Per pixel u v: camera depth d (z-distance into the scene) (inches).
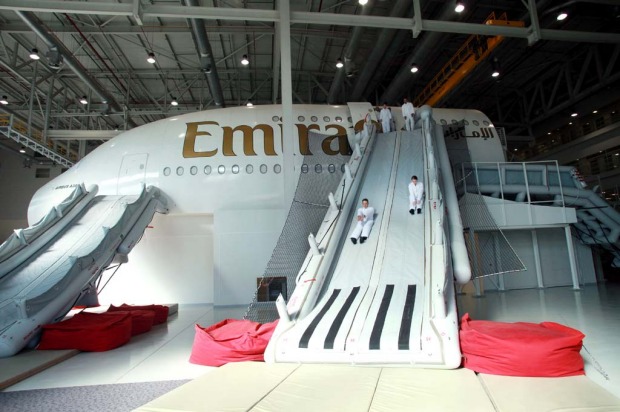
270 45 753.6
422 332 205.2
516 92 1050.7
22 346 267.0
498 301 446.0
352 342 207.8
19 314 276.7
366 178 413.4
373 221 342.0
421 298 241.3
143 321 342.0
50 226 399.2
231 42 740.0
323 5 644.1
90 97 862.5
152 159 532.7
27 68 792.9
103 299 517.7
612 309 357.7
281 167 534.9
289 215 426.9
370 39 725.3
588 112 1062.4
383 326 218.1
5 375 212.1
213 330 265.0
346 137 557.9
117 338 289.9
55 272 333.7
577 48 871.1
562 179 556.1
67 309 324.8
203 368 230.4
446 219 327.6
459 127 589.3
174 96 949.8
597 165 1066.7
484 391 157.9
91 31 653.9
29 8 413.1
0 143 1045.8
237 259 510.6
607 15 738.8
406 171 412.2
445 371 186.9
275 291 459.8
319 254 302.2
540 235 598.9
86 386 201.2
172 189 521.7
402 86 788.6
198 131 546.6
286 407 146.6
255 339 230.2
